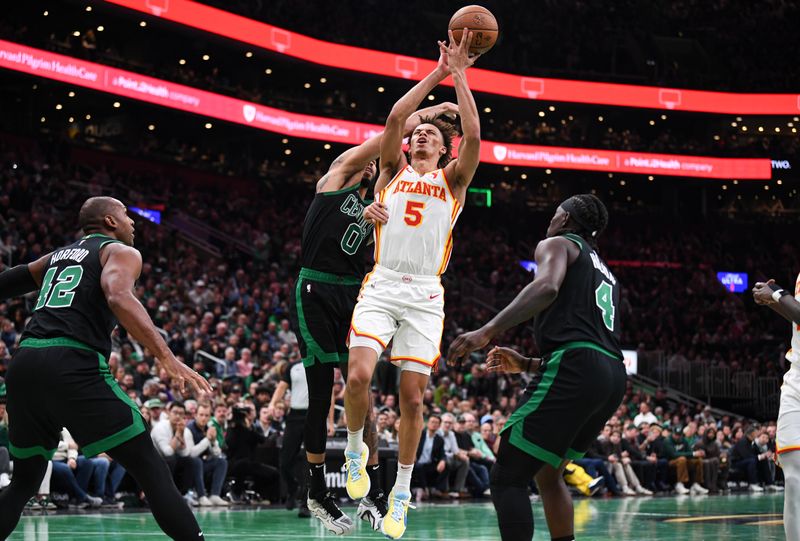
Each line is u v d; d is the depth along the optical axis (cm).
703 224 3822
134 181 2892
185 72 3008
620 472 1714
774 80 3984
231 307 2181
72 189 2622
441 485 1467
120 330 1722
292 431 1091
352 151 573
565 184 4006
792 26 4225
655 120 4006
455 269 3212
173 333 1748
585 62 4044
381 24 3559
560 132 3766
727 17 4303
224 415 1327
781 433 521
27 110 3009
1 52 2423
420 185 504
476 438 1558
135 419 450
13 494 465
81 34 3147
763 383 2717
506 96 3469
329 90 3650
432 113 544
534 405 461
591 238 501
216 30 2850
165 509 445
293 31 3055
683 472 1806
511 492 459
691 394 2712
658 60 4122
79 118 3231
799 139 3947
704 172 3659
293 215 3219
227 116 2930
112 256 462
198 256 2645
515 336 2783
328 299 561
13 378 450
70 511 1116
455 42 514
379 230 507
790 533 505
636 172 3591
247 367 1688
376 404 1644
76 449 1162
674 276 3553
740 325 3284
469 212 3653
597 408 462
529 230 3700
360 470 510
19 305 1691
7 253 1955
